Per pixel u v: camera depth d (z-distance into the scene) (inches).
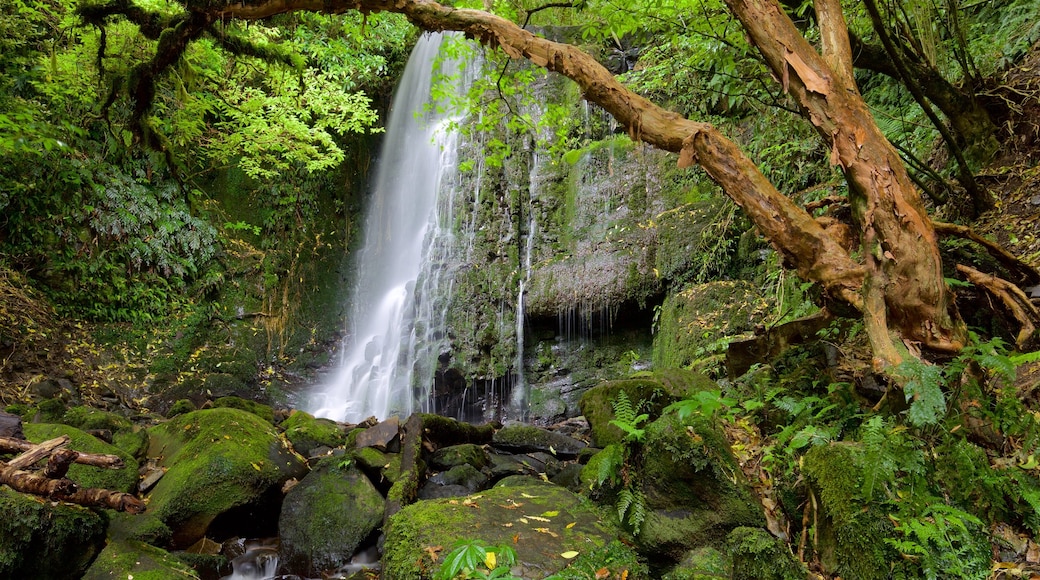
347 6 149.9
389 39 394.6
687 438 103.7
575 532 102.4
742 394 137.8
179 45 199.3
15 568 101.5
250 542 144.4
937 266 105.4
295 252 379.2
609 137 340.5
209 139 345.7
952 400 101.4
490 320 322.0
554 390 304.5
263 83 359.3
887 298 106.4
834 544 90.4
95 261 308.7
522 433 185.3
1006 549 87.2
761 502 101.7
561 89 354.3
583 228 320.5
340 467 149.6
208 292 347.9
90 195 312.0
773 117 266.4
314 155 353.4
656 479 105.2
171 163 256.4
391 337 354.6
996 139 186.4
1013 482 92.2
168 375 307.7
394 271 387.9
